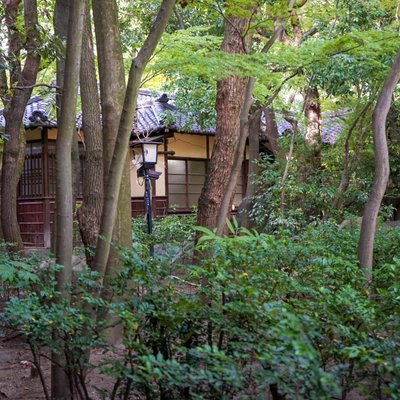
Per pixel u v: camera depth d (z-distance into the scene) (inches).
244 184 651.5
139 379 84.0
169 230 308.7
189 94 448.5
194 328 99.9
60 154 126.6
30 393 155.8
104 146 170.1
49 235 562.9
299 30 416.2
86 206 231.5
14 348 200.1
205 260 110.8
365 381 105.4
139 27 473.4
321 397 69.9
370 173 507.5
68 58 127.4
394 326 99.7
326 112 631.2
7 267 142.9
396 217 560.1
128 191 187.5
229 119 270.8
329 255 141.1
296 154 481.7
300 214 402.9
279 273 108.8
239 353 84.7
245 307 88.8
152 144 319.0
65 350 101.4
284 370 76.7
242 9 204.5
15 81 321.4
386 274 130.6
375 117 180.7
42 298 119.2
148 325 99.7
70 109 127.3
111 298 116.6
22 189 587.8
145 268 102.7
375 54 230.5
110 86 170.2
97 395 129.6
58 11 256.7
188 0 218.1
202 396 84.7
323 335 89.7
